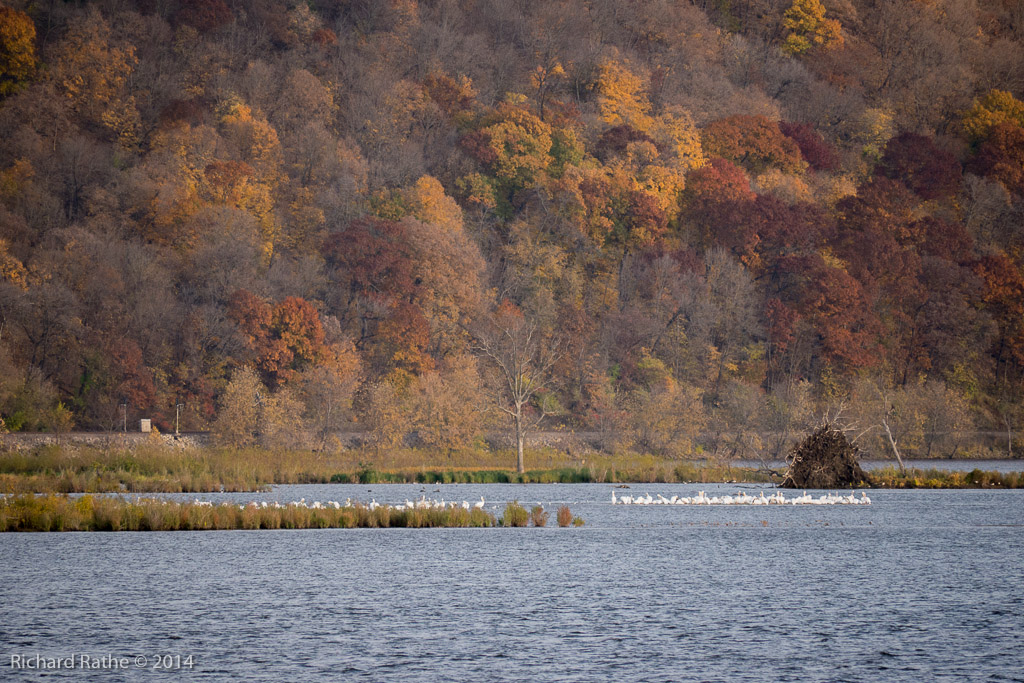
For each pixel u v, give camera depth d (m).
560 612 156.75
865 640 139.38
